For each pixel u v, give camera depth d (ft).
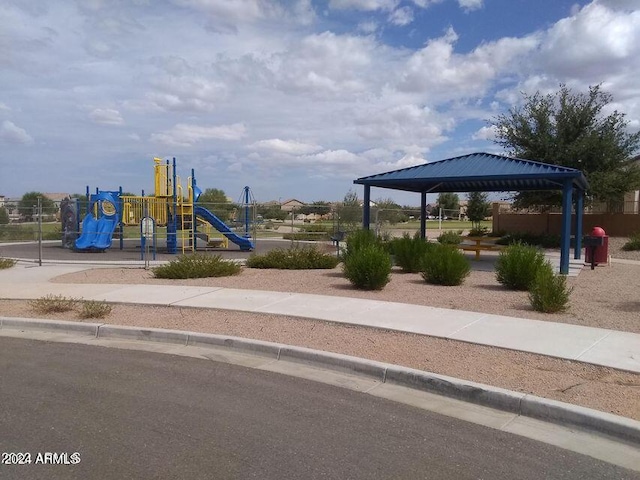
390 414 18.86
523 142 98.02
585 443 16.90
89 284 45.47
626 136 95.25
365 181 63.57
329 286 43.47
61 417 18.11
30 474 14.21
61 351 26.89
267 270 54.95
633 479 14.64
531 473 14.80
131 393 20.59
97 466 14.69
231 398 20.16
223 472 14.43
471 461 15.40
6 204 88.02
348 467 14.84
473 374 22.02
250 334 28.58
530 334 27.78
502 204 150.71
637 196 110.83
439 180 58.70
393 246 55.42
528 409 18.95
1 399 19.81
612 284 46.06
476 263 64.08
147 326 30.58
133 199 82.84
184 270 48.67
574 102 96.07
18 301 38.58
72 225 86.07
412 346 26.17
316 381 22.40
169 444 16.10
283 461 15.11
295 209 101.60
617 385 20.75
